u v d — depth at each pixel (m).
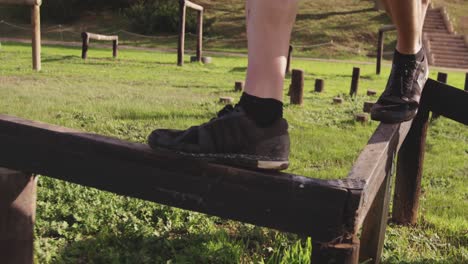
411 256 3.84
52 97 9.32
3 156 1.99
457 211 5.00
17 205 2.00
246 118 1.68
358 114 9.44
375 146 2.21
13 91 9.73
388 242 4.00
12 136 1.97
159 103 9.62
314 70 21.42
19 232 2.02
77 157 1.89
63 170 1.91
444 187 5.90
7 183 1.96
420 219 4.63
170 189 1.78
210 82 14.32
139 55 23.05
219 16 35.59
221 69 19.23
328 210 1.61
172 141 1.73
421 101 3.97
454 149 8.02
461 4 38.25
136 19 35.12
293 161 6.25
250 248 3.77
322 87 13.68
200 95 11.33
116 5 38.12
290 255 3.26
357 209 1.58
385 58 29.98
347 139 7.76
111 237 3.69
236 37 32.53
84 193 4.43
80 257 3.45
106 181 1.86
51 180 4.62
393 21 2.39
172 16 34.28
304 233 1.65
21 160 1.97
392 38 31.89
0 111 7.65
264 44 1.68
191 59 21.14
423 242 4.12
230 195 1.72
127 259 3.38
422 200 5.29
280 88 1.71
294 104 10.91
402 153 4.36
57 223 3.87
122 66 17.19
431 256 3.87
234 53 28.77
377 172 1.99
